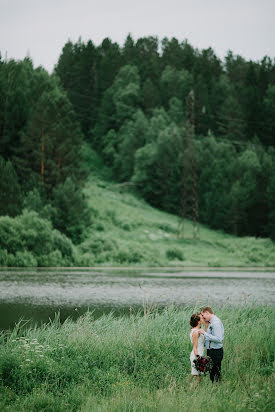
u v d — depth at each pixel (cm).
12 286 3300
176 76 16375
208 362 802
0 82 10706
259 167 11869
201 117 15312
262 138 15525
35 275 4456
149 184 11975
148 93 15288
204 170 11831
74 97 16900
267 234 10956
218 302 2439
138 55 19688
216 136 15175
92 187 11175
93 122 16500
